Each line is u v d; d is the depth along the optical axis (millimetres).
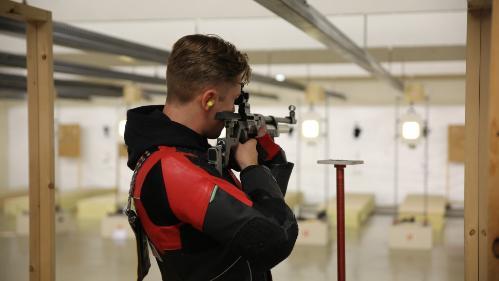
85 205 7453
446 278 4266
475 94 1469
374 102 8094
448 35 3879
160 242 951
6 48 4188
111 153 9031
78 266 4625
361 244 5629
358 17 3861
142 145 953
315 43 4160
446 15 3695
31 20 1634
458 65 6039
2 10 1510
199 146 969
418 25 3828
